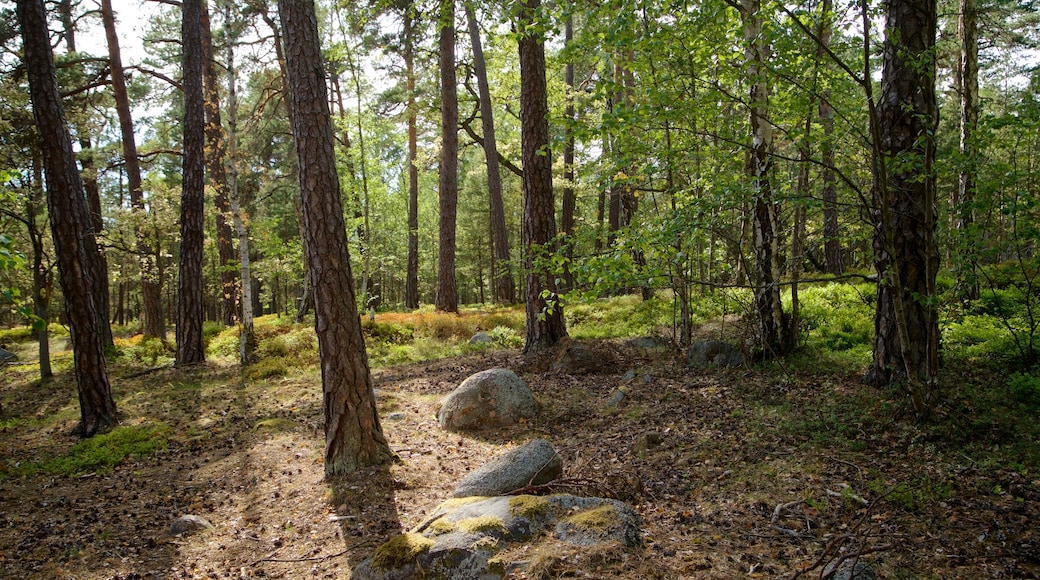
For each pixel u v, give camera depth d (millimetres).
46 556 4895
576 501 4457
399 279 48531
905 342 5383
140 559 4824
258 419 8773
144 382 12086
